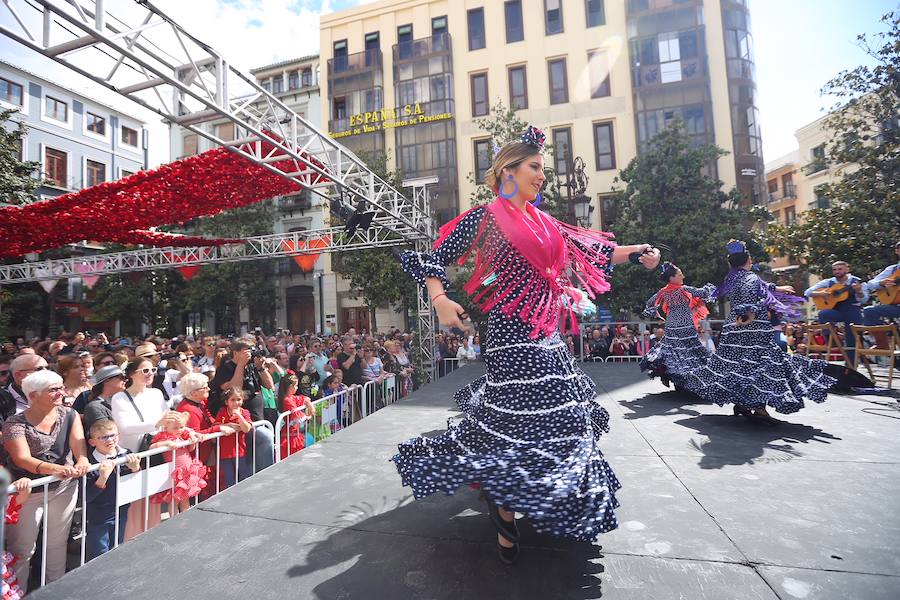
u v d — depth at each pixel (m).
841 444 3.19
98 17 4.30
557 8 20.09
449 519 2.28
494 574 1.76
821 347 6.11
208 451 4.07
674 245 14.97
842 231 10.36
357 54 22.14
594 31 19.61
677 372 4.94
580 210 12.54
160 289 21.77
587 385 2.19
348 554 1.97
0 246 10.65
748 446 3.23
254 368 4.92
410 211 11.70
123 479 3.07
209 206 9.08
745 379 3.78
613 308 15.81
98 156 23.61
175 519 2.39
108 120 24.19
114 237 11.26
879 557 1.77
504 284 1.85
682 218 14.87
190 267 14.30
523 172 1.89
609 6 19.50
